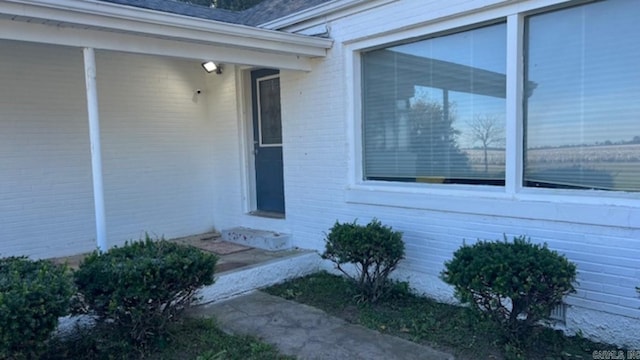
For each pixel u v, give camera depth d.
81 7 3.54
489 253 3.33
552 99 3.72
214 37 4.39
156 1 6.59
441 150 4.52
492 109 4.10
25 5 3.34
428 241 4.54
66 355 3.26
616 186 3.44
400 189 4.75
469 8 4.03
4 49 5.20
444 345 3.48
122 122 6.23
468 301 3.32
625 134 3.37
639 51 3.29
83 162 5.84
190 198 7.02
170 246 3.71
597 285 3.47
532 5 3.68
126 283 3.12
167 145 6.73
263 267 5.00
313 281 5.16
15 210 5.34
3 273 3.04
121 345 3.30
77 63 5.75
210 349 3.46
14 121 5.30
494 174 4.12
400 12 4.57
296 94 5.73
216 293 4.55
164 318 3.44
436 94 4.51
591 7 3.47
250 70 6.68
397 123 4.88
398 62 4.81
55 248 5.64
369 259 4.33
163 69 6.64
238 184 6.82
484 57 4.12
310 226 5.74
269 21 6.05
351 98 5.15
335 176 5.37
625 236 3.31
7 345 2.55
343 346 3.49
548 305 3.19
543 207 3.69
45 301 2.71
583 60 3.54
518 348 3.31
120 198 6.25
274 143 6.52
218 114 7.01
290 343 3.56
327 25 5.28
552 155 3.74
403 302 4.45
